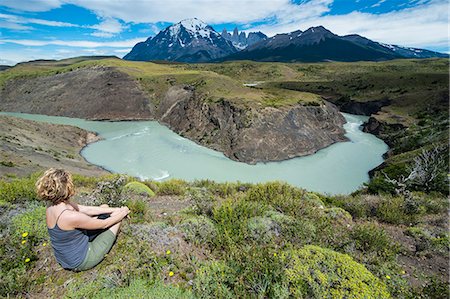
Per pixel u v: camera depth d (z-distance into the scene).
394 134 56.62
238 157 46.59
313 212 7.22
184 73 108.12
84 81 101.75
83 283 3.41
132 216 5.94
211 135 57.62
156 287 3.37
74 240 3.34
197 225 5.01
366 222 7.75
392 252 5.37
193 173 40.50
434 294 4.04
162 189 11.13
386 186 15.03
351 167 42.62
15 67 152.62
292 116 54.78
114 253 3.89
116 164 44.38
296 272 3.58
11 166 26.78
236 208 5.95
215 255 4.32
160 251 4.05
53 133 55.50
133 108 88.38
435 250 5.93
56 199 3.24
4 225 4.57
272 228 5.38
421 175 14.89
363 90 102.69
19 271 3.65
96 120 84.44
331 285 3.43
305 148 49.78
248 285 3.53
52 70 123.00
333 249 4.96
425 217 8.61
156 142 58.41
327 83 123.69
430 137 41.91
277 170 41.88
